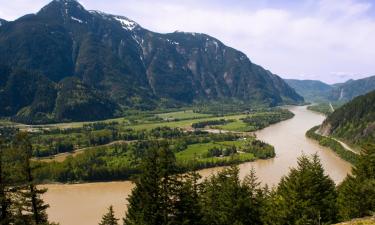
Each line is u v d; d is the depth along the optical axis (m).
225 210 73.25
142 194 58.06
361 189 74.62
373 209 74.50
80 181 172.25
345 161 186.75
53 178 172.88
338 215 74.56
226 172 84.75
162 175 56.56
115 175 174.62
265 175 161.12
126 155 197.50
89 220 119.06
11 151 47.28
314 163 80.31
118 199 142.88
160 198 57.31
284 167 177.25
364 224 58.00
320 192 73.44
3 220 45.06
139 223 57.66
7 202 46.09
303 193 71.44
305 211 69.31
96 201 140.62
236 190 74.44
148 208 56.97
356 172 82.62
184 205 59.00
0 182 45.44
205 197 80.94
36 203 49.22
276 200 75.88
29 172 48.38
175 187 58.94
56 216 123.50
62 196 149.50
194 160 186.62
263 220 72.88
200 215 60.97
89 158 187.12
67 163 179.50
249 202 73.50
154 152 58.66
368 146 85.12
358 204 74.56
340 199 77.94
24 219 47.28
